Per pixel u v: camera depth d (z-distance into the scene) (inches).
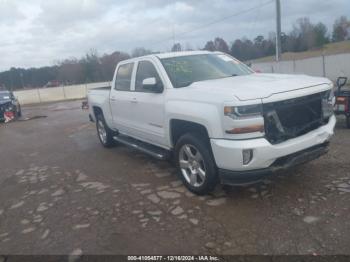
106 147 318.0
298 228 139.9
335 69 1043.9
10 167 286.5
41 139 415.5
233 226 146.6
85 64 2539.4
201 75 204.5
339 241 128.6
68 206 186.2
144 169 238.4
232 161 150.3
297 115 163.0
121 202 183.6
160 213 165.3
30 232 160.6
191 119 168.6
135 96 226.1
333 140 261.0
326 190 171.5
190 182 183.8
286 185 181.8
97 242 145.0
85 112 764.0
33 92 1739.7
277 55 863.7
